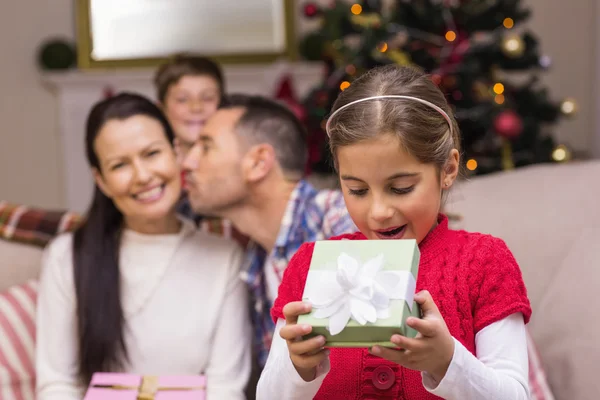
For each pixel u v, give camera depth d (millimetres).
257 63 4176
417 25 3070
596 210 1941
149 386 1761
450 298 1047
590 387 1688
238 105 1919
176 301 1884
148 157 1852
